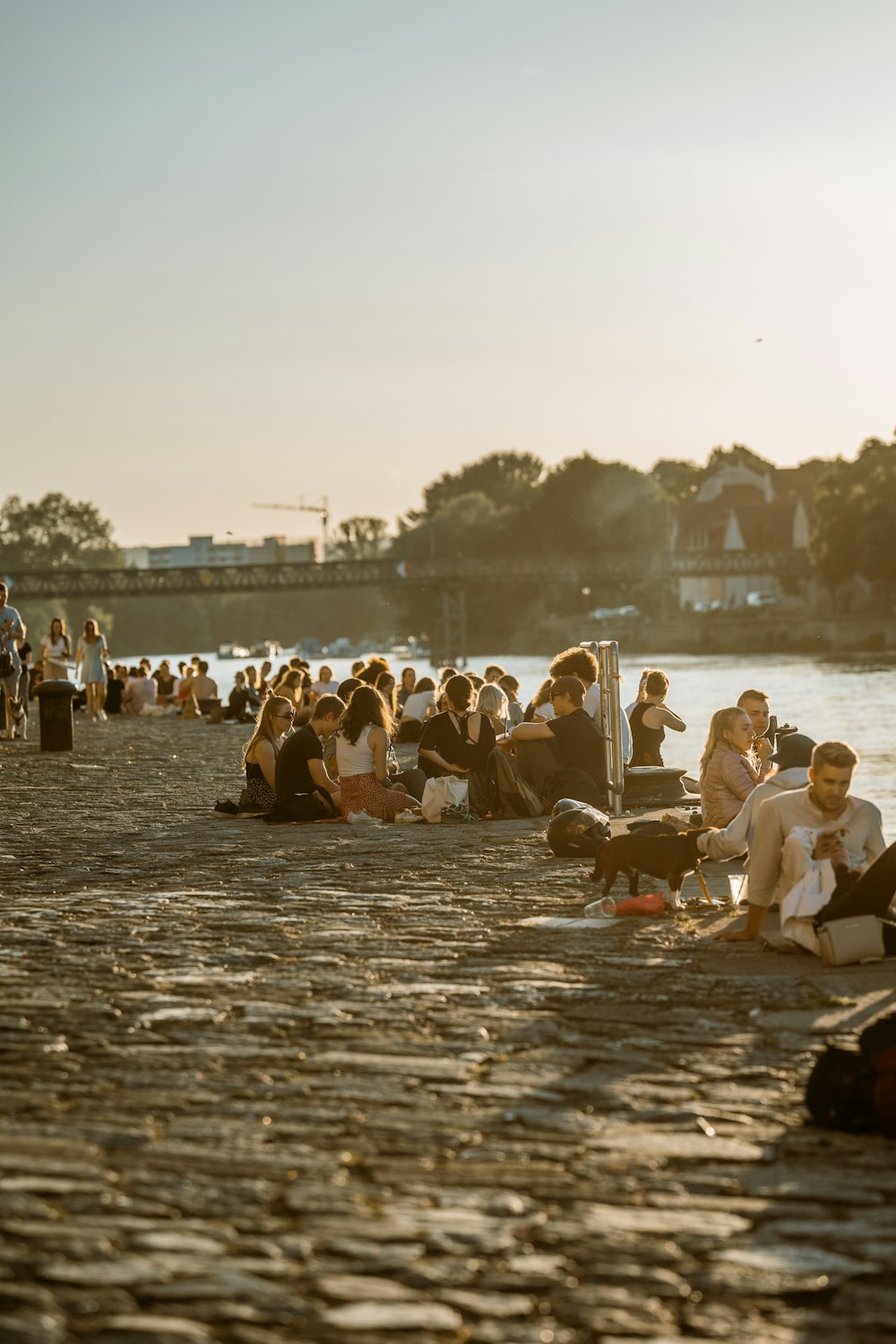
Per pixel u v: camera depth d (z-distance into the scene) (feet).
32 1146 16.53
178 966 26.25
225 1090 18.69
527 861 39.86
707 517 544.21
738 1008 23.06
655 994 23.97
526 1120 17.57
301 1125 17.34
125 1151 16.44
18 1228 14.25
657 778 49.93
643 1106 18.17
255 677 128.16
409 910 32.17
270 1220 14.53
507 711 64.03
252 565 458.91
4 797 60.49
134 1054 20.35
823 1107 17.39
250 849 42.98
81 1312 12.55
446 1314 12.62
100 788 64.64
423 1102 18.25
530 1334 12.31
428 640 516.73
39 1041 20.97
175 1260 13.58
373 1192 15.29
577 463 485.97
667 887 34.68
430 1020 22.33
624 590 497.46
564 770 48.75
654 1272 13.44
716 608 466.29
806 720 152.35
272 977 25.29
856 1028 21.74
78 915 31.73
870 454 367.04
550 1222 14.56
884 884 26.32
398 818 49.42
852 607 392.06
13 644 95.25
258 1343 12.10
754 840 27.71
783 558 454.81
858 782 95.30
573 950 27.58
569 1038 21.21
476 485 612.70
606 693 48.39
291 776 50.88
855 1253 13.92
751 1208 14.97
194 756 82.94
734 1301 12.93
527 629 495.82
